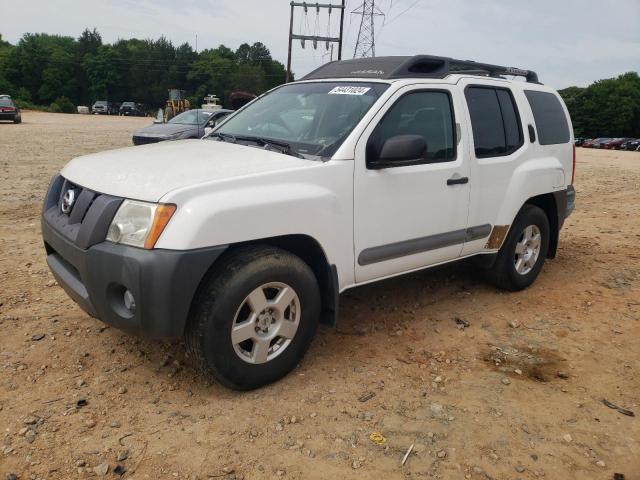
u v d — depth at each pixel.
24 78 101.25
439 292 5.11
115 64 108.12
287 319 3.35
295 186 3.24
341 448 2.82
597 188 13.02
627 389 3.54
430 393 3.38
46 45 116.38
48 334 3.86
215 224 2.88
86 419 2.95
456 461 2.77
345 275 3.61
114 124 37.16
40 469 2.57
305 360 3.71
